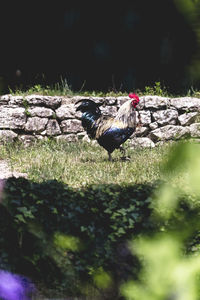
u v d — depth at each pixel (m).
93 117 19.14
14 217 9.42
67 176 15.23
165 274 2.07
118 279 9.05
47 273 8.88
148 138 22.28
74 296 8.60
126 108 18.84
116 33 13.88
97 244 10.45
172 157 1.94
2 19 23.48
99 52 19.59
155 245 2.20
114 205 11.76
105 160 18.72
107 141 18.56
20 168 16.92
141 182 13.69
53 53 24.41
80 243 10.20
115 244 10.51
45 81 25.55
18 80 24.94
